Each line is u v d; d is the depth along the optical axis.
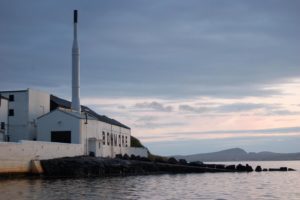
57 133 89.38
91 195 46.66
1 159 64.69
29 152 70.62
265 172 113.50
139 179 71.12
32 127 92.00
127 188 54.91
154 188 56.34
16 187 53.28
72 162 74.75
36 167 70.38
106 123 102.06
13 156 67.06
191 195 49.28
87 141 91.06
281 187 62.50
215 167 110.75
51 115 89.94
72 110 98.38
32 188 52.34
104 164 80.25
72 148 84.19
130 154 113.06
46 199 42.88
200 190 55.34
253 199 46.72
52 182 61.09
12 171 66.88
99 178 70.69
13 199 42.59
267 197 48.88
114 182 63.12
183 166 99.00
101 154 95.31
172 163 104.44
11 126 91.44
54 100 103.31
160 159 118.94
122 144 113.44
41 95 96.12
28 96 91.56
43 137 89.88
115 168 81.75
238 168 115.94
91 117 95.56
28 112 91.44
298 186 64.56
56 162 73.06
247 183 69.75
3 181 61.66
